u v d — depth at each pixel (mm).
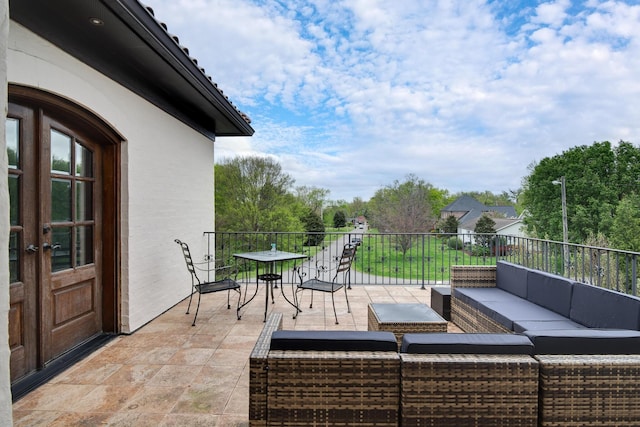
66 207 3076
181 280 4992
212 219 6297
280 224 15234
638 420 1554
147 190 4023
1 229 943
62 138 3021
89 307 3406
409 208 18094
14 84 2354
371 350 1660
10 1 2264
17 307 2562
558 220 25031
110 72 3303
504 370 1551
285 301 5020
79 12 2576
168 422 2100
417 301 5023
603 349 1631
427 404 1547
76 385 2547
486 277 4145
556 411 1544
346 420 1592
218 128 6410
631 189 23859
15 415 2164
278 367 1592
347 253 4363
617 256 3414
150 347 3275
